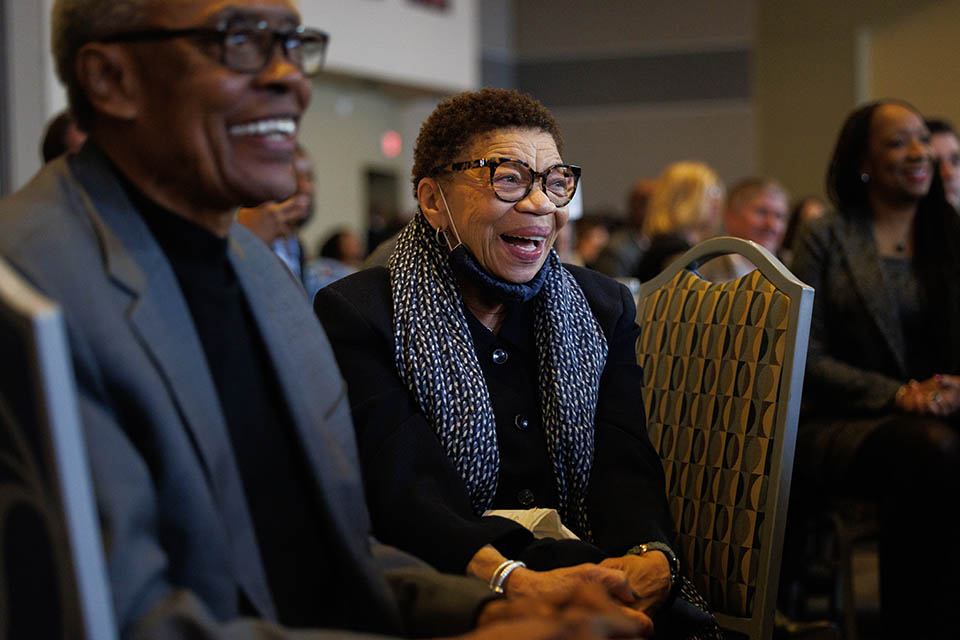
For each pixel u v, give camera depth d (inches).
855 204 106.6
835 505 103.2
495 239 62.3
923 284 102.7
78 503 28.2
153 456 34.8
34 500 29.4
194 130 36.7
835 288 102.5
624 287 71.7
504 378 64.2
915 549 89.5
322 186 412.2
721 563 66.1
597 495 62.9
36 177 37.7
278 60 37.6
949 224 102.7
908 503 89.4
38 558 29.9
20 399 28.6
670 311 76.4
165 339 35.8
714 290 72.5
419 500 56.4
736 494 65.6
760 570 63.1
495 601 41.8
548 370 63.9
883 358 101.3
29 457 29.0
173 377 35.5
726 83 490.0
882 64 442.6
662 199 161.6
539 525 58.7
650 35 502.9
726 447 67.2
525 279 63.1
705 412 69.8
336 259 246.4
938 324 101.3
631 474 63.9
